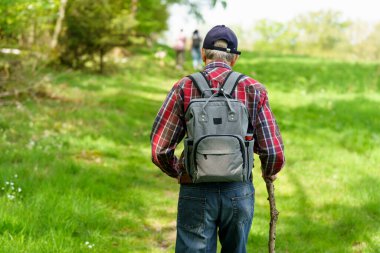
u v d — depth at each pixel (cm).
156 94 1548
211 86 290
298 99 1605
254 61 2495
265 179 312
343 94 1745
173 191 670
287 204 618
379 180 704
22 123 897
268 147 290
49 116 988
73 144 827
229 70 297
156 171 757
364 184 683
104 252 450
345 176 729
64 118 991
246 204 293
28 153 711
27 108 1012
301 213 592
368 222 552
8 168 615
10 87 1049
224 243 304
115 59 2150
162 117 293
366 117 1275
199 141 275
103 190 608
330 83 1922
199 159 276
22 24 1074
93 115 1053
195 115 277
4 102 1005
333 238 513
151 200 621
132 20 1684
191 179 288
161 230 530
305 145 940
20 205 496
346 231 533
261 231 525
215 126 277
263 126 291
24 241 431
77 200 544
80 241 460
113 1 1780
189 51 2891
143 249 473
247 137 287
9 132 834
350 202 618
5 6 968
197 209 289
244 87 291
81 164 713
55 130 897
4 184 562
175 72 2102
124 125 1037
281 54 3020
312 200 629
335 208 598
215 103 280
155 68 2088
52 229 461
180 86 292
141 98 1428
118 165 757
